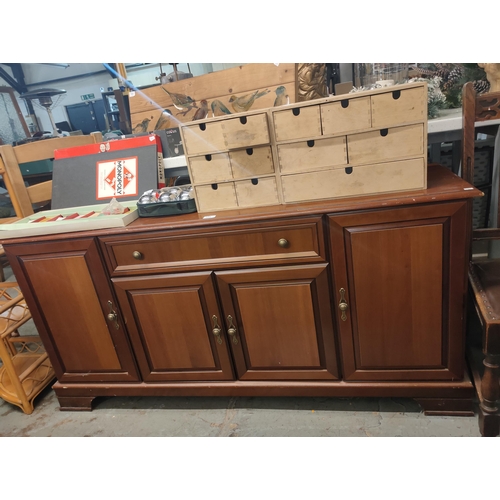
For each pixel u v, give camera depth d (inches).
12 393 61.4
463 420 47.2
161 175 61.2
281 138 43.3
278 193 45.8
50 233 50.2
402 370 47.5
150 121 65.4
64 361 57.9
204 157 46.1
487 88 59.5
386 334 46.0
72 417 58.8
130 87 68.8
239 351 51.2
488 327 37.8
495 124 54.2
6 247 51.8
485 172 63.6
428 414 48.6
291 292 46.4
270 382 52.1
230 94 60.6
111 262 49.8
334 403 53.6
